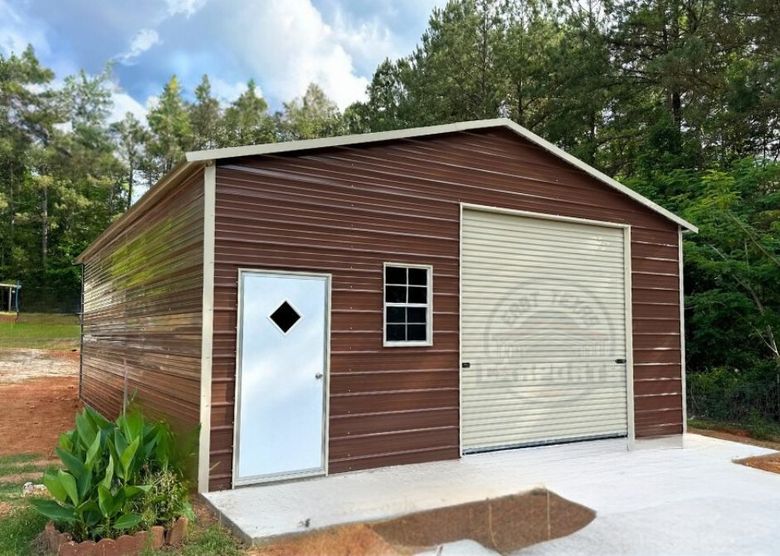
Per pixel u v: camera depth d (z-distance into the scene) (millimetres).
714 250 10312
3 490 5254
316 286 5539
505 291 6820
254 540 3910
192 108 35219
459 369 6348
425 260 6223
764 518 4598
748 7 12586
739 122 13422
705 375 10594
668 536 4207
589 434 7262
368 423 5727
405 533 4188
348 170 5805
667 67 13969
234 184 5191
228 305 5090
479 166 6680
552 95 17641
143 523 3793
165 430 4281
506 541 4086
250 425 5109
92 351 10578
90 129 30375
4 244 30188
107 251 9570
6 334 23531
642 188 13477
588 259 7512
